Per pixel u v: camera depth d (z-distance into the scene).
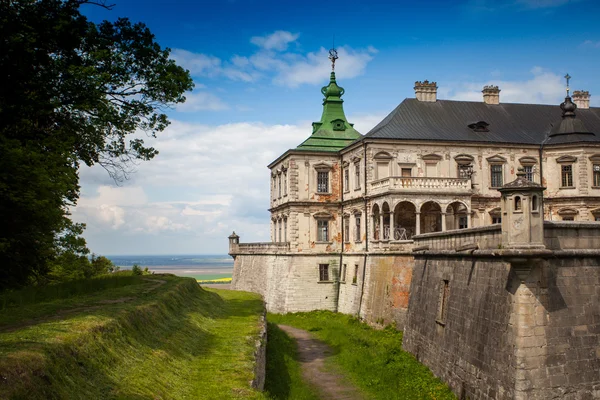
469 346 22.72
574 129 51.66
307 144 57.44
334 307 54.62
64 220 25.62
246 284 67.19
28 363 10.60
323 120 61.28
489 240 21.89
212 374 17.16
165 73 27.80
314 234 55.72
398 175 49.28
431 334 27.55
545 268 19.48
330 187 56.53
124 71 27.47
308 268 55.09
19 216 23.53
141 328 18.17
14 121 24.67
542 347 19.11
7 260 25.73
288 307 54.16
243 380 16.62
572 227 20.31
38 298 20.52
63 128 27.20
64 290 22.83
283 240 59.66
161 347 17.75
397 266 40.44
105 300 21.28
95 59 26.30
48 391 10.49
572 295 19.89
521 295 19.39
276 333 39.62
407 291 39.03
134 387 13.33
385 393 24.78
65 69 25.06
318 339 40.03
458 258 25.30
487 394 20.66
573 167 51.22
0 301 18.00
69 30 25.56
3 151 22.14
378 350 32.59
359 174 51.72
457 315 24.48
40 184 22.66
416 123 51.88
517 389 18.72
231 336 23.47
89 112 26.84
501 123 53.75
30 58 24.00
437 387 24.39
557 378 19.03
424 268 30.12
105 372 13.21
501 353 19.98
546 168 52.06
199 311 28.09
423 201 44.53
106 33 27.75
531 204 19.30
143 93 28.28
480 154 50.75
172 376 15.77
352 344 35.81
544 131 53.91
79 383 11.80
